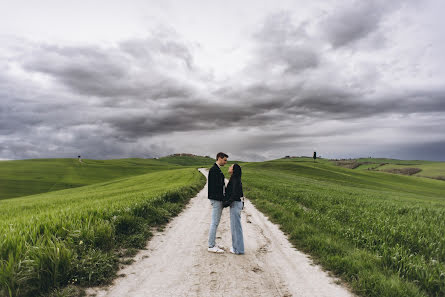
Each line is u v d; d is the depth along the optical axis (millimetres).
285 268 4828
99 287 3812
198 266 4785
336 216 9219
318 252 5551
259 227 8211
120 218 6492
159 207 9609
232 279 4246
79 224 5418
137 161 166125
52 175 73812
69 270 3887
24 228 4852
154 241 6289
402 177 80625
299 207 10859
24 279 3377
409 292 3721
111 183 42906
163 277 4246
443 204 20172
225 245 6207
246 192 17656
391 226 7250
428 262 5043
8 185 54906
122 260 4906
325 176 67625
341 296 3783
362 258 5020
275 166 83250
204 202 13578
